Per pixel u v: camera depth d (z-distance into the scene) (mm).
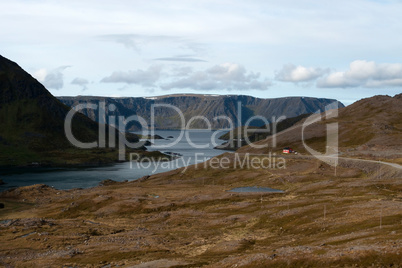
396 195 107000
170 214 123312
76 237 97562
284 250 63406
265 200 128125
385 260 49438
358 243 60219
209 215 117500
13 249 89875
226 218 110000
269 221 99000
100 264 73688
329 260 52844
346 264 51000
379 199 101812
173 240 91125
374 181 133875
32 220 116750
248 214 111250
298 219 93688
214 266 62469
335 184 138375
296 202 114438
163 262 68562
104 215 129750
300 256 56969
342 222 81375
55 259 79875
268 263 57250
